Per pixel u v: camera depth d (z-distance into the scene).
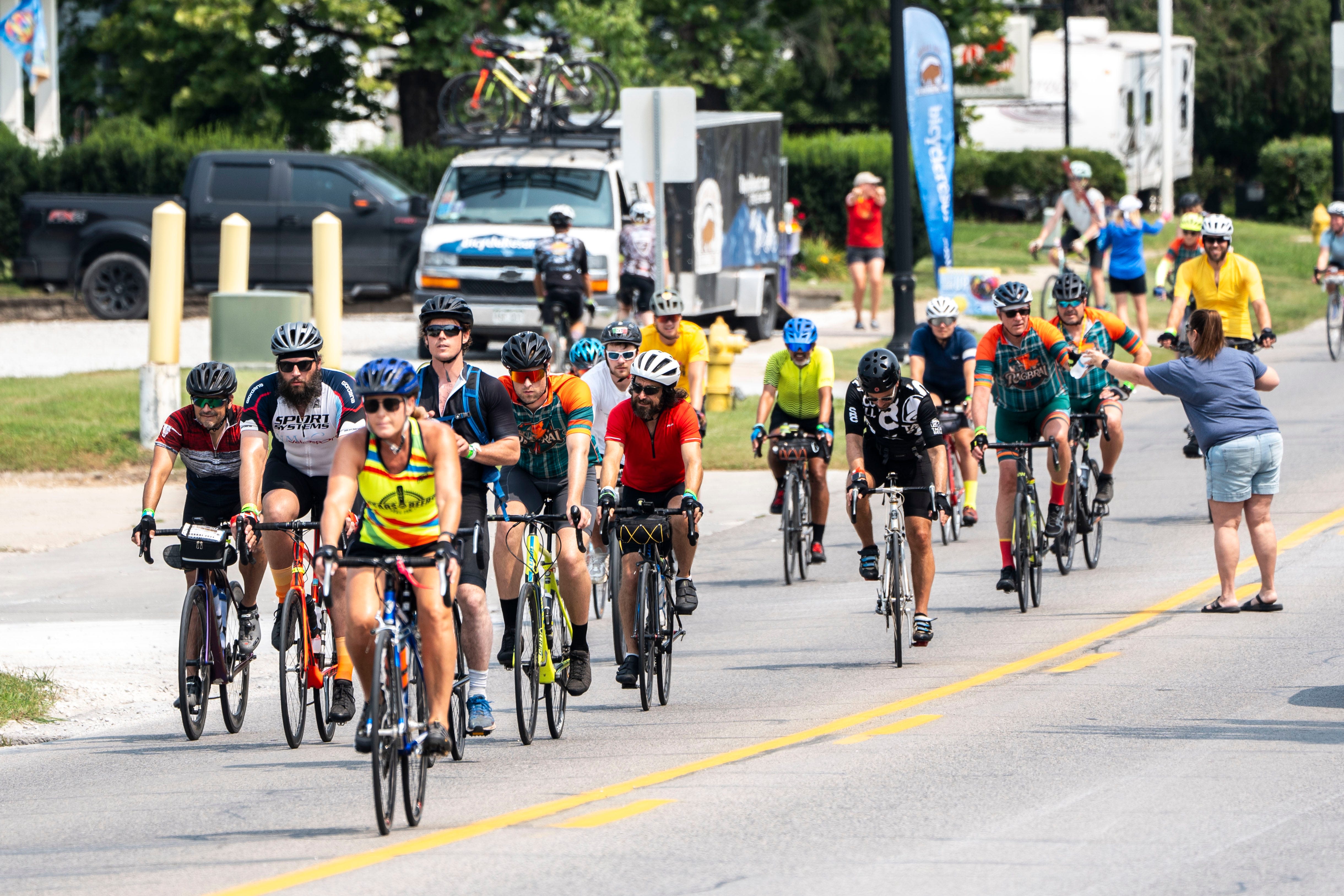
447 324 32.22
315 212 108.44
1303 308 120.81
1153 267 139.38
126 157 122.94
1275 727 31.73
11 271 122.62
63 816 28.45
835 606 47.28
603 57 133.62
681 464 36.84
